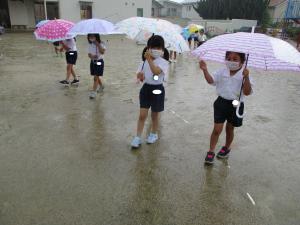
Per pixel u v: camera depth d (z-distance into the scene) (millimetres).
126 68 10438
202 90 7633
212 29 29891
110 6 30438
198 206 3107
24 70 9375
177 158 4074
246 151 4367
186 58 13727
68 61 7387
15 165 3742
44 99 6371
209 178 3629
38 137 4551
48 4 28000
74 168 3721
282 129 5230
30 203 3037
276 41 3223
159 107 4293
